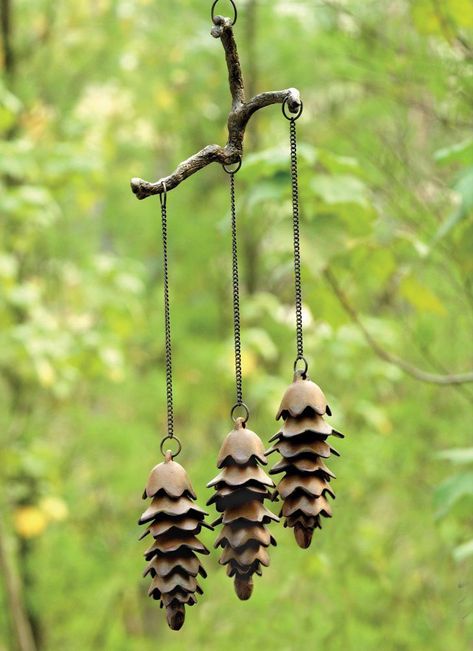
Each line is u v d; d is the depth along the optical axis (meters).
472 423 7.08
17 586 8.33
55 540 8.74
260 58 8.23
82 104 8.95
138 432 8.70
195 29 8.76
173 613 2.64
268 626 7.34
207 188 9.52
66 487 8.88
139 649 8.77
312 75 7.83
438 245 4.52
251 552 2.61
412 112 6.03
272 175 4.22
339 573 7.18
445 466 7.14
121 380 8.38
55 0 8.79
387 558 7.46
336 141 6.92
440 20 4.53
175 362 8.90
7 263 7.04
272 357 8.86
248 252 8.91
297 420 2.64
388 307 7.93
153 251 9.60
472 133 5.33
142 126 9.28
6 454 7.63
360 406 7.66
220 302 9.34
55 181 7.69
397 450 7.02
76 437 9.09
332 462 7.13
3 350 7.15
